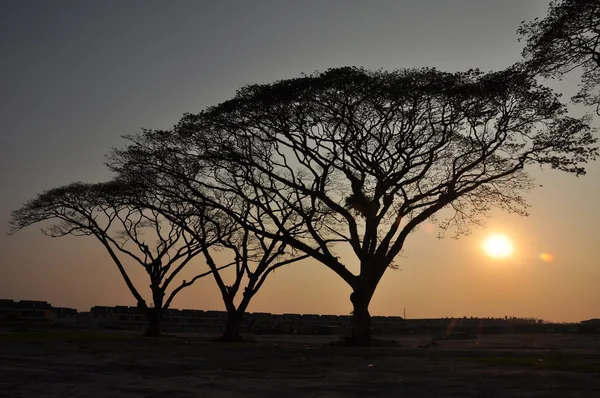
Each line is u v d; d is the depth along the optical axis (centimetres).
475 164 3575
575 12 2211
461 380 1686
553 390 1441
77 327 8981
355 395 1377
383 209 3762
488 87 3306
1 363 2155
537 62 2400
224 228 5044
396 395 1374
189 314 11288
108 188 5078
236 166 3909
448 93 3341
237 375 1867
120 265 5544
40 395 1340
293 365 2264
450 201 3684
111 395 1351
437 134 3578
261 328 9744
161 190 4328
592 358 2472
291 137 3659
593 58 2298
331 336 8275
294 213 4481
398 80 3369
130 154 4175
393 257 3772
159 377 1783
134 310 10669
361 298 3778
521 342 5584
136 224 5575
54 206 5403
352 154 3612
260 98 3497
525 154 3512
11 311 9575
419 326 11262
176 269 5553
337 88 3372
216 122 3716
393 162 3653
